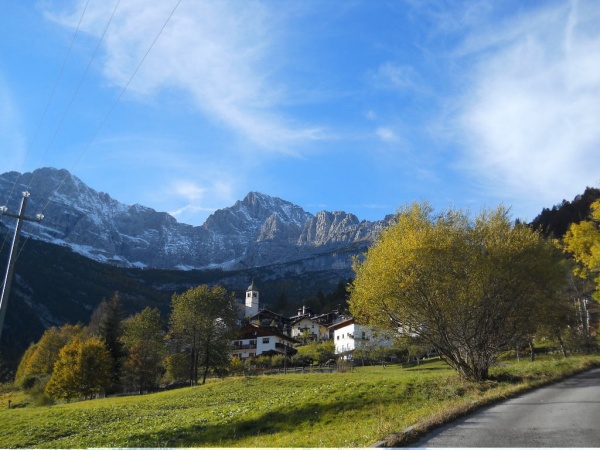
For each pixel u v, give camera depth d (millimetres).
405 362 80000
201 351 83875
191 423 28469
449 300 28656
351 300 31547
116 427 33844
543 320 34094
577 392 22844
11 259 31641
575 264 52219
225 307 87000
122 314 101375
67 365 79875
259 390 47312
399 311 29641
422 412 18750
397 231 30859
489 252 30797
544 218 120312
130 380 90938
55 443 30625
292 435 20703
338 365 73750
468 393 24500
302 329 147875
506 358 66250
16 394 91562
